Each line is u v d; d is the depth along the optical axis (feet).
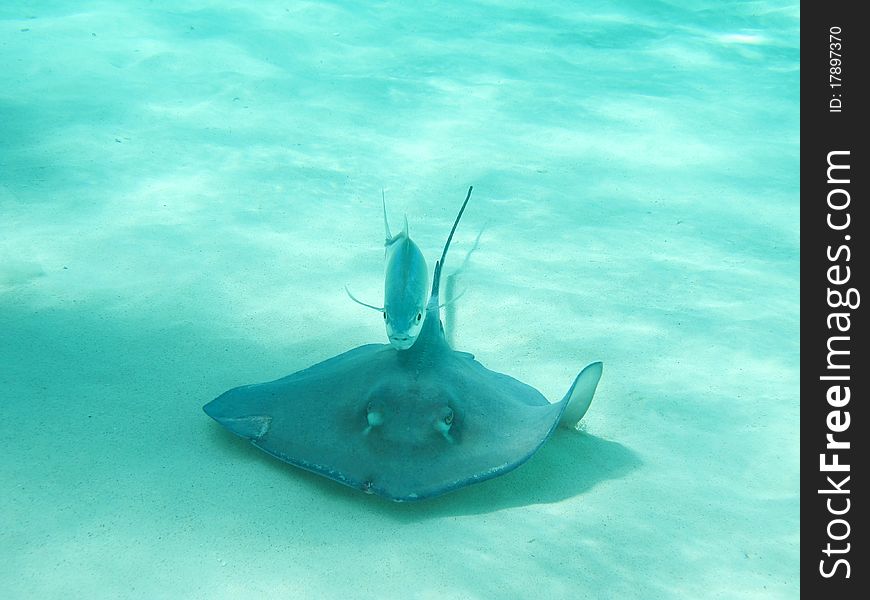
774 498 9.75
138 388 10.93
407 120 23.57
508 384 11.06
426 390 9.08
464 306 14.42
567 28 33.71
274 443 9.16
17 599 7.13
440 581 7.88
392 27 31.81
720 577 8.30
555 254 16.74
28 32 26.30
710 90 27.78
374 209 18.17
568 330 13.82
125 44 26.40
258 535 8.30
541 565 8.25
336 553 8.16
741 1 37.88
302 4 32.65
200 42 27.30
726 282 15.89
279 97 24.26
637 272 16.15
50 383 10.78
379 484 8.45
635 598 7.89
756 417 11.60
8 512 8.23
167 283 14.14
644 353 13.24
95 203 16.90
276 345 12.55
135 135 20.57
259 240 16.14
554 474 9.92
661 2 37.78
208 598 7.37
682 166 21.77
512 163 21.29
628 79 28.45
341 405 9.29
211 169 19.29
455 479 8.60
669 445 10.84
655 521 9.14
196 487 8.96
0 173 17.57
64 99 21.95
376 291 14.60
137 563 7.71
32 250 14.71
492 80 27.32
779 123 25.08
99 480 8.91
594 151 22.39
